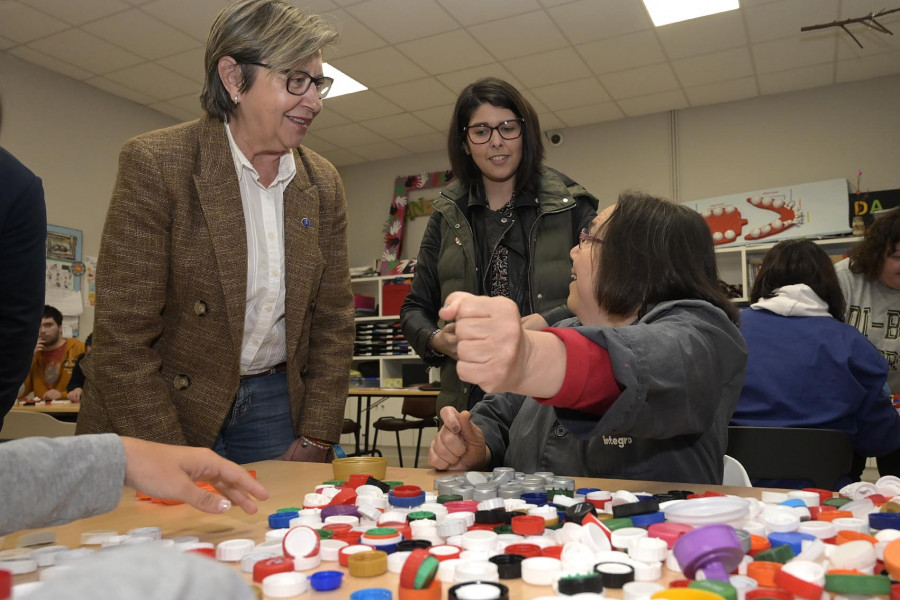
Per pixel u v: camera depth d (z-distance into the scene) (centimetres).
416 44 466
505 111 185
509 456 128
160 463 65
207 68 138
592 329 74
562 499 78
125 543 64
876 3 412
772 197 529
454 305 66
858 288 246
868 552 52
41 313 126
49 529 74
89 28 441
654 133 600
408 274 648
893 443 165
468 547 60
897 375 239
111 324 130
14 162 120
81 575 19
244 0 135
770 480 149
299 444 143
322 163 162
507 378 66
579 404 73
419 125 625
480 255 195
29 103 492
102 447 61
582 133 629
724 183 571
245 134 139
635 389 70
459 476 101
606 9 423
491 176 190
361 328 637
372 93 550
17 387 125
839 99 536
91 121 536
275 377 151
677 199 586
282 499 91
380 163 729
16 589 37
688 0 416
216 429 138
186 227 136
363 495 83
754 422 159
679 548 52
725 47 472
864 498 74
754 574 50
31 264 121
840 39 461
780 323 165
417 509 78
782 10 422
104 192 544
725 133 574
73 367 439
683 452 104
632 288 95
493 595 45
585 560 53
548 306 183
